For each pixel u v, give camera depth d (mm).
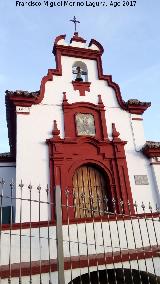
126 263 6934
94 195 11539
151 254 6965
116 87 13625
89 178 11859
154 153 12289
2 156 14906
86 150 11945
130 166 12078
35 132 11578
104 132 12500
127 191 11508
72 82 13156
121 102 13289
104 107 13078
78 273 6352
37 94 12352
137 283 8250
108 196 11609
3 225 6645
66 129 12023
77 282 7879
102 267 6621
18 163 10805
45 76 12789
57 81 12977
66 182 11016
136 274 7805
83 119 12539
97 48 14578
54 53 14008
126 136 12719
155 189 11773
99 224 7516
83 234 7223
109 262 6715
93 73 13852
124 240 7605
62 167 11211
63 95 12750
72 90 13023
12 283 5738
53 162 11188
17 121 11516
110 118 12914
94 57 14289
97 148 12141
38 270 5992
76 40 14414
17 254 6492
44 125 11844
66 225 7184
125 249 7383
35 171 10859
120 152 12227
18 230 6742
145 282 8078
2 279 5680
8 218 12555
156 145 12133
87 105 12828
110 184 11617
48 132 11766
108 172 11820
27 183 10555
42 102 12250
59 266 5098
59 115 12266
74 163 11516
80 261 6445
